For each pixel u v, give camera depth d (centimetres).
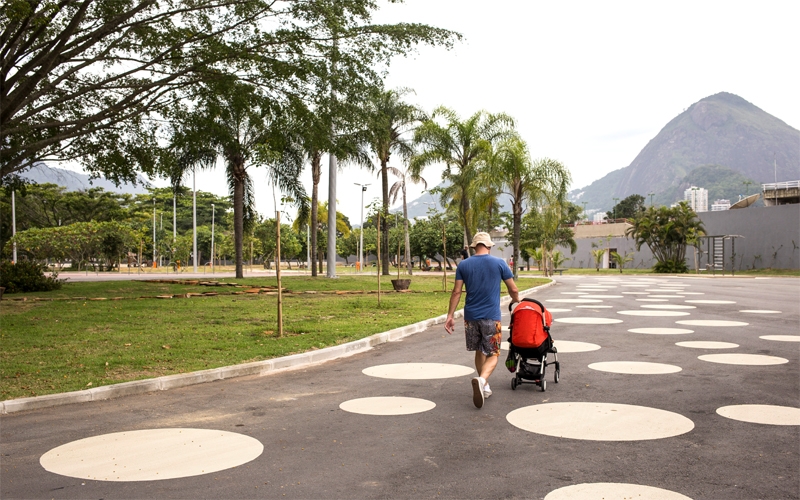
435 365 859
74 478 405
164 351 896
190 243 7181
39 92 1554
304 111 1783
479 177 3281
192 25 1691
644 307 1812
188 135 1916
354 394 671
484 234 659
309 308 1595
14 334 1058
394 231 7406
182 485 391
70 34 1449
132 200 7831
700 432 509
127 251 6131
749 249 6278
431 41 1727
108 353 876
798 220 5841
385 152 3584
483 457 447
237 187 2980
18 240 4838
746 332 1206
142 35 1670
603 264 8456
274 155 2652
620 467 423
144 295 1945
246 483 394
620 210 14200
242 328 1167
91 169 2022
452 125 3512
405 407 608
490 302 634
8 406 592
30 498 370
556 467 424
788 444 475
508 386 711
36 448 474
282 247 7369
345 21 1658
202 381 743
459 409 598
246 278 2994
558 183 3325
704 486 386
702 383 715
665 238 6131
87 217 6888
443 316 1449
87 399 640
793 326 1309
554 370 799
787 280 4188
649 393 663
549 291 2703
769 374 770
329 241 3069
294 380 754
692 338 1120
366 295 2144
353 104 1870
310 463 434
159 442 488
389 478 403
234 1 1564
